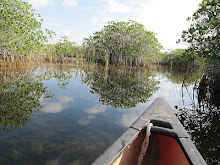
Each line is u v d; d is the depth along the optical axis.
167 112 3.25
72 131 4.54
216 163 3.34
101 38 35.75
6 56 16.67
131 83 14.03
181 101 8.82
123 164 2.26
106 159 1.63
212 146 4.02
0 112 5.73
